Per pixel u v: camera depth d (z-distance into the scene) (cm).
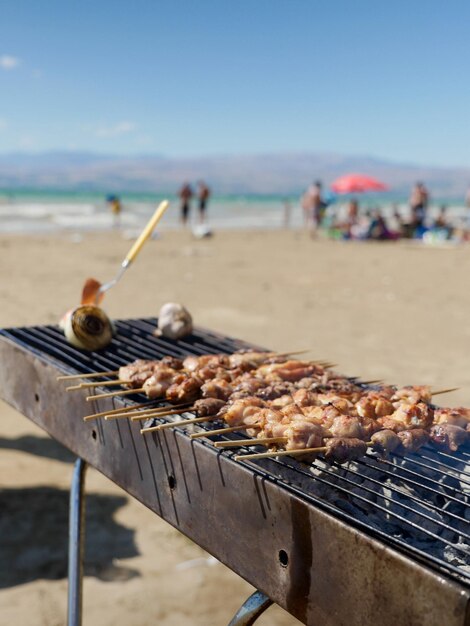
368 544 141
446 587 126
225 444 187
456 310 1113
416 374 714
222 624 330
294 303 1127
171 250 1944
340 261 1783
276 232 2881
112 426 231
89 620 327
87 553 387
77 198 8506
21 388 293
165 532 415
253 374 273
